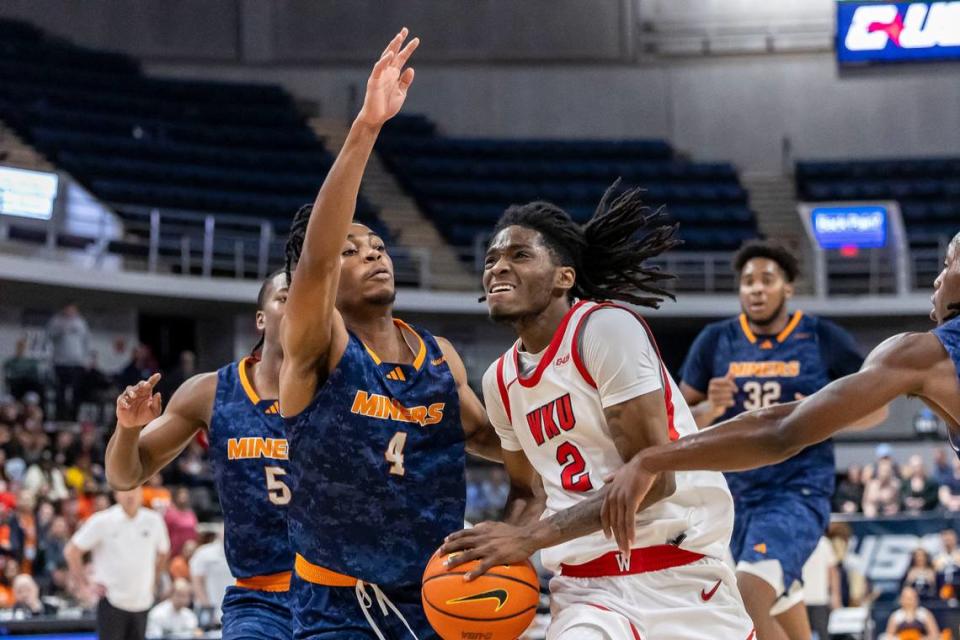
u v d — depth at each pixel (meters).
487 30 23.36
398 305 18.62
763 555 5.23
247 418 4.32
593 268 3.78
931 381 2.70
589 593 3.47
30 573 10.76
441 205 21.28
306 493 3.64
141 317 19.09
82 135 19.62
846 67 20.83
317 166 21.47
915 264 20.55
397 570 3.66
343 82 23.03
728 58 23.19
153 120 21.23
